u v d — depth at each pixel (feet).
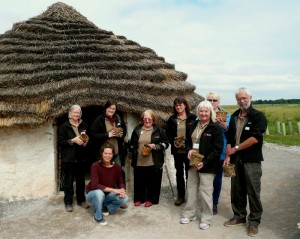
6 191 23.35
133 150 21.62
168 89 26.71
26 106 22.67
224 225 18.80
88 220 19.89
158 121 23.72
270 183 28.35
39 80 23.72
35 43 27.25
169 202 22.76
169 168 25.95
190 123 21.16
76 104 22.40
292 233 17.84
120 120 22.33
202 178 18.25
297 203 22.93
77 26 30.17
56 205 22.30
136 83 25.05
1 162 23.27
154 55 32.22
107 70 25.62
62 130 20.89
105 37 30.04
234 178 18.34
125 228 18.74
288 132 69.82
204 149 18.03
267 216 20.45
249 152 17.22
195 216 19.63
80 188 21.88
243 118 17.70
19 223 19.63
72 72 24.29
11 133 23.21
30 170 23.38
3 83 23.43
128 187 24.99
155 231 18.28
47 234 18.13
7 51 26.48
